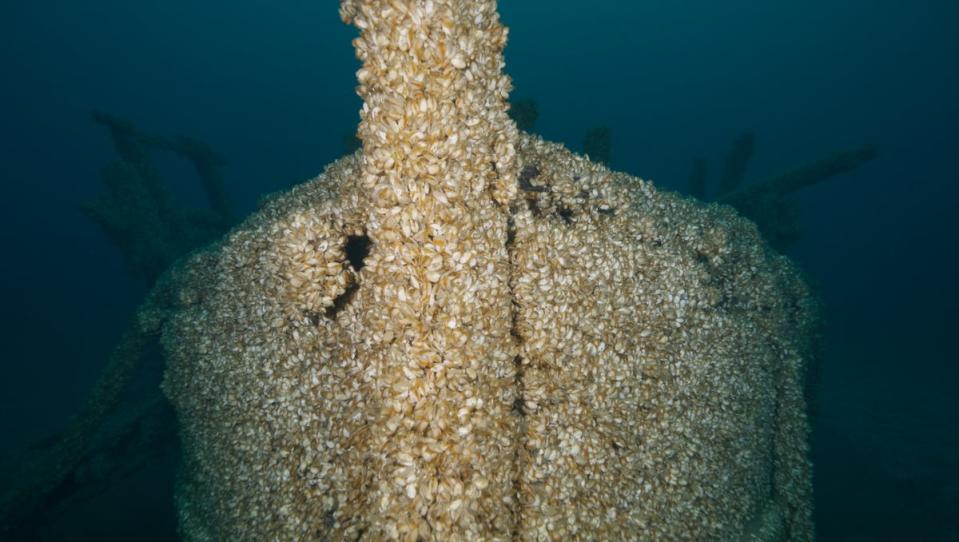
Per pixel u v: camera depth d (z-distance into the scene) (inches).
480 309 264.4
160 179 987.9
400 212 246.7
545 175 407.8
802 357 551.8
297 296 327.6
